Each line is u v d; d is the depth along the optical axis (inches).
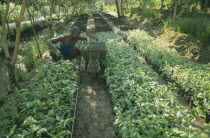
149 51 253.8
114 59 213.6
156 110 117.3
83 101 166.4
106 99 169.6
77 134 127.3
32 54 256.1
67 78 169.3
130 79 162.2
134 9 884.6
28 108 123.5
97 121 140.3
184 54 280.7
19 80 196.1
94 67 205.6
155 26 509.0
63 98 142.9
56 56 243.8
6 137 95.0
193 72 176.9
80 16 991.0
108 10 1491.1
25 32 455.5
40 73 172.9
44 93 139.2
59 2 485.4
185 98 166.4
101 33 422.3
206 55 253.6
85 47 197.3
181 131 93.4
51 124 111.0
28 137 96.1
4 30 157.9
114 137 124.0
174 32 377.4
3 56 276.7
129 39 349.4
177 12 572.4
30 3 276.5
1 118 113.3
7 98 156.0
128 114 116.8
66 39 222.7
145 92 138.9
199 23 338.3
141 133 102.6
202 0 564.7
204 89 149.1
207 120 133.9
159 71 219.8
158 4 844.0
